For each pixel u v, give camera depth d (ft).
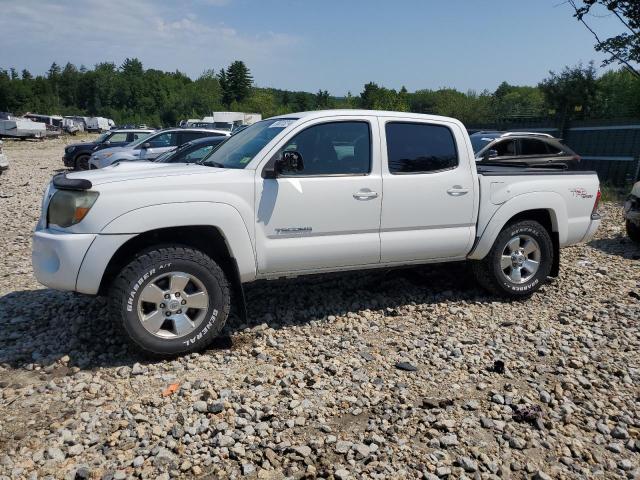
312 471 9.94
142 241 14.52
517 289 19.11
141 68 504.43
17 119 161.99
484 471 10.18
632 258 25.46
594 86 75.41
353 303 18.65
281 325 16.80
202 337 14.47
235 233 14.70
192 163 18.10
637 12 38.11
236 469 10.10
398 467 10.16
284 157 15.03
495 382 13.48
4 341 15.33
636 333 16.55
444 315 17.80
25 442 10.74
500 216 18.35
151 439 10.91
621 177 51.24
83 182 13.43
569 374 13.96
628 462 10.48
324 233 16.06
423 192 17.20
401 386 13.12
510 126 63.82
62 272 13.43
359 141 16.55
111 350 14.73
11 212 37.06
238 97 364.38
